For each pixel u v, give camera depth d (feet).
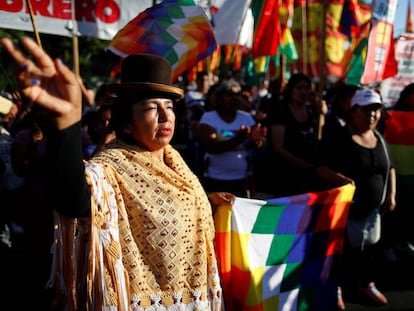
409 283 14.08
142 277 5.63
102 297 5.18
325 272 10.96
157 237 5.67
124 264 5.53
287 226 9.68
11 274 12.58
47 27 10.14
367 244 12.17
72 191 4.31
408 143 14.65
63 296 5.50
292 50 20.94
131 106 5.90
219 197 8.46
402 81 18.65
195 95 26.37
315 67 20.57
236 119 14.06
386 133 14.93
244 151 14.10
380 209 12.55
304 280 10.42
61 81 4.01
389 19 14.40
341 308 11.77
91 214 4.93
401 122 14.65
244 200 8.73
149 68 5.83
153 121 5.85
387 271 14.94
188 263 5.95
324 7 12.51
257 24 16.42
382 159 11.82
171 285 5.75
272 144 13.10
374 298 12.46
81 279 5.40
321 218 10.47
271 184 13.41
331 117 13.03
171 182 5.91
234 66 31.71
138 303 5.55
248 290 8.79
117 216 5.51
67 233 5.30
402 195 14.94
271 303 9.61
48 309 11.22
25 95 3.84
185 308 5.87
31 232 11.37
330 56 20.16
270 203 9.11
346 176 11.71
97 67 65.77
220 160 13.83
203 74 26.71
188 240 5.92
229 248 8.53
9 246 11.33
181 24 10.91
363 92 11.62
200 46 10.99
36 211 11.18
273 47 16.31
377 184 11.74
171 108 6.08
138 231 5.66
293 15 20.44
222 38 12.85
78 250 5.37
